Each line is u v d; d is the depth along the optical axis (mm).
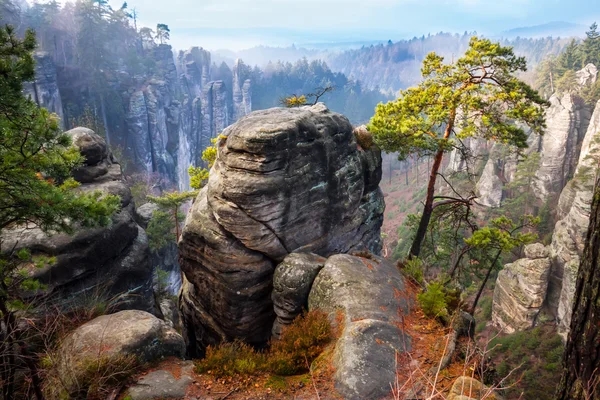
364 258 14352
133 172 103938
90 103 102875
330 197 16000
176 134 129625
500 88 16469
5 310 7719
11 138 8211
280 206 13914
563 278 48312
